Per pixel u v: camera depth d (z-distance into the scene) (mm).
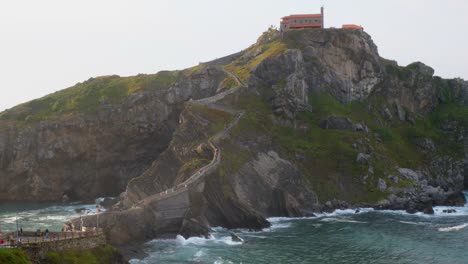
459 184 185750
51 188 178000
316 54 195125
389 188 152625
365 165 157375
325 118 173625
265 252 97375
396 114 199875
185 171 134625
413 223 125625
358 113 189500
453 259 93188
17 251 58312
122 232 99750
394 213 140875
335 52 197500
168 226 111312
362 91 196750
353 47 199250
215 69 191250
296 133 166000
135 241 101688
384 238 109125
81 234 73750
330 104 183500
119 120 183375
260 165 142625
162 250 98125
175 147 149000
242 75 182875
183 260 90688
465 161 193750
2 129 184750
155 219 109375
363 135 171000
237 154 141625
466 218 132875
